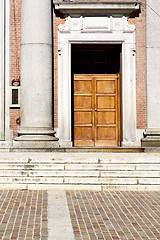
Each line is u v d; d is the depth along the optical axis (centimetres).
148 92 1488
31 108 1395
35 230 641
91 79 1584
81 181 1001
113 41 1506
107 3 1478
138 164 1062
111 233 630
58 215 738
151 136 1477
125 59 1511
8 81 1495
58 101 1499
